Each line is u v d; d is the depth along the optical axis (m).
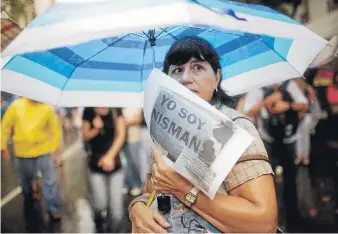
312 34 1.78
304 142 6.33
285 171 5.67
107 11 1.52
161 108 1.73
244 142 1.60
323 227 5.32
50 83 2.32
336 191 5.96
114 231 5.45
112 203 5.43
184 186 1.69
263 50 2.39
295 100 5.58
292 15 5.62
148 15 1.45
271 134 5.67
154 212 1.79
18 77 2.17
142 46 2.47
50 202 5.98
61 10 1.59
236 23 1.49
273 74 2.38
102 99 2.51
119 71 2.52
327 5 5.39
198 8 1.48
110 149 5.29
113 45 2.44
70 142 12.89
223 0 1.75
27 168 5.96
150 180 2.01
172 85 1.72
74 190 7.57
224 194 1.70
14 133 5.94
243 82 2.39
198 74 1.85
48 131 6.00
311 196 5.94
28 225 5.91
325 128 6.04
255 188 1.65
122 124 5.33
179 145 1.67
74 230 5.70
